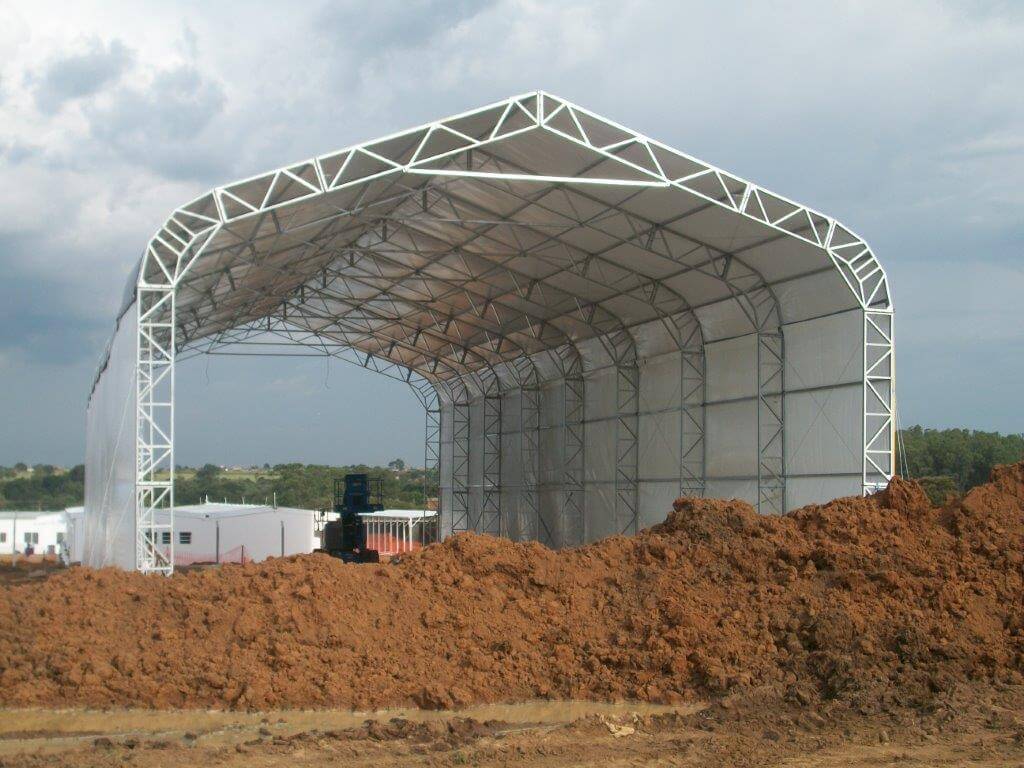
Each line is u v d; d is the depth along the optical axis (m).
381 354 52.62
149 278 22.84
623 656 13.69
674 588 15.05
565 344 40.94
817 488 26.61
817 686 12.84
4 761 9.98
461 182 28.00
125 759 10.05
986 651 13.41
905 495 16.73
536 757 10.50
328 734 11.17
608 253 30.86
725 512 16.73
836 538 16.03
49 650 12.95
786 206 24.69
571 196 27.17
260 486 113.38
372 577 15.14
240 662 13.05
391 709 12.73
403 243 34.62
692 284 30.44
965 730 11.32
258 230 25.42
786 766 10.10
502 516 48.12
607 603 15.03
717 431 31.20
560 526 41.88
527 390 45.81
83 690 12.34
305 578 14.73
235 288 32.84
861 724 11.67
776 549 15.76
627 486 36.38
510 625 14.51
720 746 10.92
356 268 38.06
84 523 38.72
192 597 14.27
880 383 25.03
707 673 13.22
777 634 13.95
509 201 28.69
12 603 13.61
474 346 47.06
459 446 53.91
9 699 12.12
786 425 28.00
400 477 117.25
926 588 14.60
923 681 12.81
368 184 25.95
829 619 13.77
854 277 25.16
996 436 70.25
